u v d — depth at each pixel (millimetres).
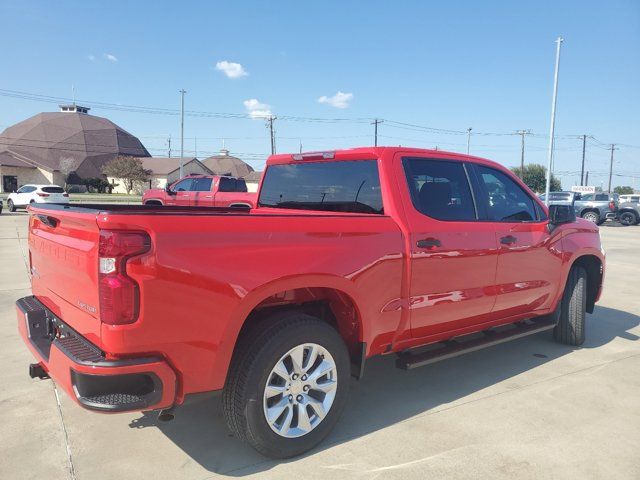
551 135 30359
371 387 4402
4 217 25938
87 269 2678
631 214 28953
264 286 2934
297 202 4637
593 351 5469
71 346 2770
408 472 3064
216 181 19500
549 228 4977
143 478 2967
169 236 2633
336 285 3256
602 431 3615
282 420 3135
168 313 2637
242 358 3002
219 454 3238
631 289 9062
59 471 3027
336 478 2990
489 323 4582
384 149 3928
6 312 6512
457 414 3865
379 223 3580
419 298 3805
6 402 3928
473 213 4336
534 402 4105
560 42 29344
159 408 2695
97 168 92125
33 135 92938
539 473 3076
